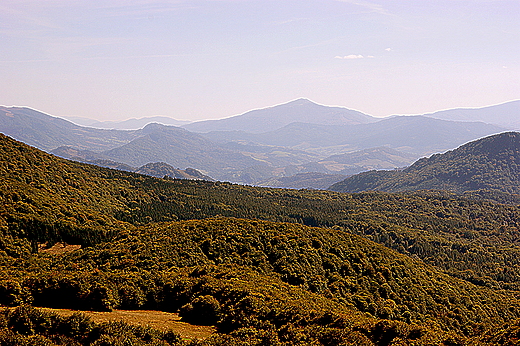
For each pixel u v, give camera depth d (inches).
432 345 1467.8
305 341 1339.8
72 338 1069.1
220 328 1453.0
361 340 1386.6
